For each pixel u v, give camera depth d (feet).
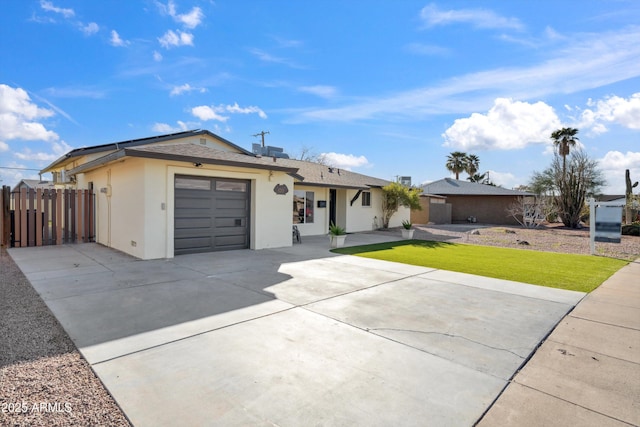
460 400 9.19
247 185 36.58
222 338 13.03
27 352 11.64
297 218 51.65
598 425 8.18
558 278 24.89
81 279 22.04
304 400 9.03
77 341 12.53
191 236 32.27
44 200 37.47
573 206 79.41
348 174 70.23
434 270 27.17
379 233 59.77
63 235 42.98
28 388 9.41
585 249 42.75
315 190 54.80
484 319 15.80
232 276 23.45
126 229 32.17
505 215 99.71
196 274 23.88
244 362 11.13
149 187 29.01
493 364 11.36
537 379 10.41
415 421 8.22
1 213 35.24
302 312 16.25
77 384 9.68
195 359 11.28
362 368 10.87
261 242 37.11
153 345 12.30
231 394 9.26
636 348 12.79
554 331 14.47
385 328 14.42
